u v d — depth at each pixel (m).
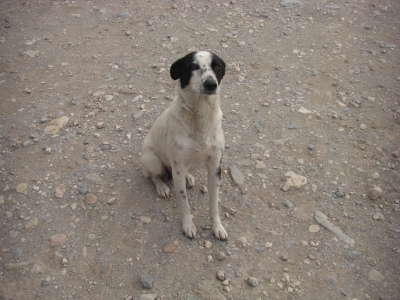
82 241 1.40
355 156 1.82
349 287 1.31
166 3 3.02
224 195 1.61
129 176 1.67
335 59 2.48
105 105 2.04
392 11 3.05
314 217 1.53
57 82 2.18
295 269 1.35
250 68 2.36
